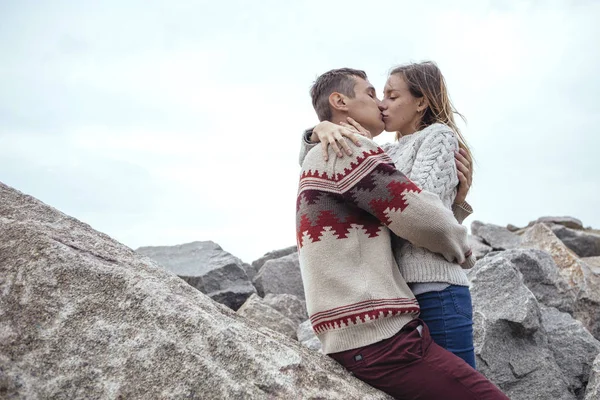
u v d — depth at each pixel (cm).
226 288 779
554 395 454
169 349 237
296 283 833
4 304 249
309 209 270
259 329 285
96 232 306
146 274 268
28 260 257
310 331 587
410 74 315
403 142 312
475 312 472
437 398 246
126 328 242
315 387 243
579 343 495
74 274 254
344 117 307
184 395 228
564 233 1131
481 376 250
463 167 294
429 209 255
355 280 258
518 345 471
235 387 229
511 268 495
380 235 267
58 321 244
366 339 255
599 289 675
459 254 268
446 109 316
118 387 231
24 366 236
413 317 263
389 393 256
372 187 259
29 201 305
